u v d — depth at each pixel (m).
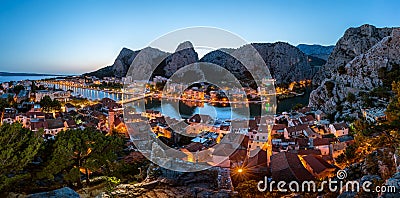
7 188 12.73
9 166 12.21
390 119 17.94
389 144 18.70
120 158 24.27
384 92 60.72
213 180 15.86
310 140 44.00
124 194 14.39
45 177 16.03
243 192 18.05
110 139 18.91
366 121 22.28
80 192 16.05
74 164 17.47
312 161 30.45
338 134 50.84
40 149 15.05
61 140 16.00
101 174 20.89
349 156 26.67
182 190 14.57
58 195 12.66
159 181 15.52
